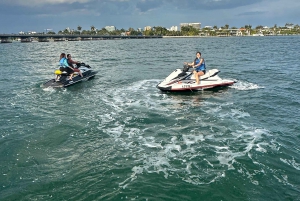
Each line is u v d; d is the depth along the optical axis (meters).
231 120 9.93
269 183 5.96
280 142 7.96
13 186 5.95
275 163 6.78
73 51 51.06
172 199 5.50
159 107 11.79
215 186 5.88
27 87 15.82
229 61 28.45
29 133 8.82
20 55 42.00
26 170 6.59
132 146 7.87
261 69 22.06
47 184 6.02
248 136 8.44
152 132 8.92
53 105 12.11
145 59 32.97
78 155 7.34
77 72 17.11
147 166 6.73
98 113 10.91
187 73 15.48
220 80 15.16
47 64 28.22
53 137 8.51
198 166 6.70
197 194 5.64
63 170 6.59
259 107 11.45
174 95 13.93
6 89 15.35
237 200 5.44
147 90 15.02
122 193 5.68
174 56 37.03
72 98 13.31
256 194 5.61
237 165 6.70
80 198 5.54
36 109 11.49
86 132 8.91
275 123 9.54
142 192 5.71
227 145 7.83
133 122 9.87
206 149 7.60
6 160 7.06
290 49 48.03
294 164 6.75
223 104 12.09
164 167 6.68
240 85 15.88
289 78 17.73
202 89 14.80
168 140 8.27
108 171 6.52
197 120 10.02
